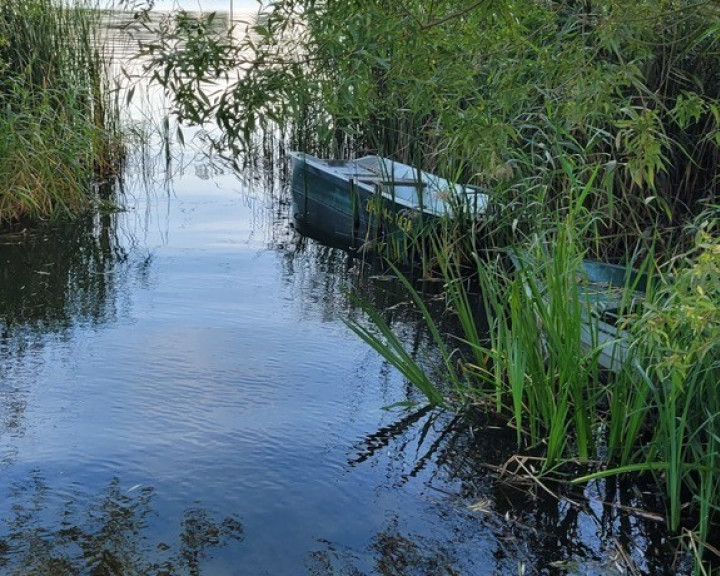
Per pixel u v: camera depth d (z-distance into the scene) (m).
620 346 4.32
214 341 6.07
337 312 6.75
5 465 4.37
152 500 4.09
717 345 3.73
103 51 11.88
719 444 3.91
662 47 6.15
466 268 7.63
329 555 3.71
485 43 4.09
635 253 5.25
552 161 6.27
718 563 3.65
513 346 4.70
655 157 3.62
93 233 8.94
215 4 26.09
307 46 3.97
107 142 11.77
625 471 4.26
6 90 9.79
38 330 6.23
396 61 3.95
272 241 8.83
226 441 4.65
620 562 3.66
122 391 5.23
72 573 3.53
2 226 9.00
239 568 3.60
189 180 11.58
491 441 4.71
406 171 9.11
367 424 4.89
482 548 3.76
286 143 12.48
